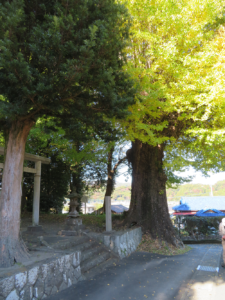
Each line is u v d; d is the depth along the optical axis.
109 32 4.73
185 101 7.18
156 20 7.90
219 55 7.19
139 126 6.98
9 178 4.49
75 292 4.20
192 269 5.93
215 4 7.57
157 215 9.45
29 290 3.58
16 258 4.21
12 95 4.32
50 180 16.64
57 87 4.46
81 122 5.82
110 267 6.03
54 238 6.79
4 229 4.27
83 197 14.19
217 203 20.39
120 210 30.91
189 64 7.42
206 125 8.45
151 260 6.95
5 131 4.89
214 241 12.39
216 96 6.63
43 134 9.92
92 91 5.43
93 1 4.74
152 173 9.95
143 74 7.16
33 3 4.67
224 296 4.07
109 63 5.21
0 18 3.86
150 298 4.05
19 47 4.45
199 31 7.79
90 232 8.35
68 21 4.28
